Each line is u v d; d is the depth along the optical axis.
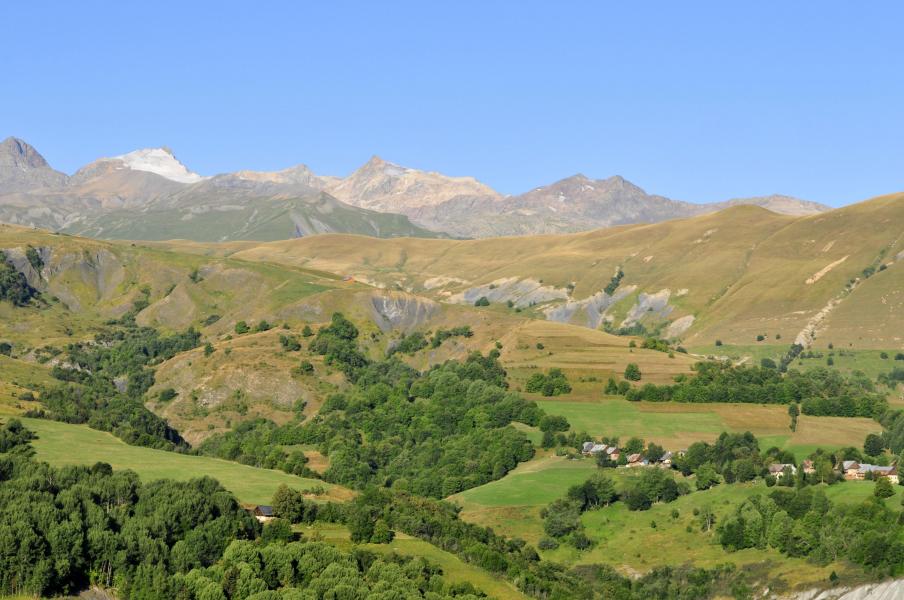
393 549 192.00
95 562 167.75
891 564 189.88
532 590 187.00
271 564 171.00
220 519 184.50
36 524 166.88
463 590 175.38
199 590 160.25
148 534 174.38
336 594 161.75
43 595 159.62
